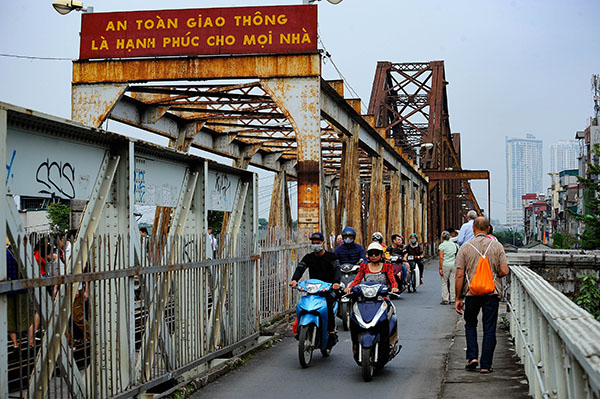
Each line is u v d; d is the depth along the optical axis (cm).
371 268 930
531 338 754
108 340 645
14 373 631
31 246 534
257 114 2200
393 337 921
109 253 630
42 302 534
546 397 539
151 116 2056
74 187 629
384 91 5884
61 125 589
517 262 1477
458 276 882
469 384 802
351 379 870
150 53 1764
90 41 1788
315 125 1708
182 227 875
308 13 1727
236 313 1016
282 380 866
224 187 1030
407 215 4531
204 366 891
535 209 15700
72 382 570
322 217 1781
